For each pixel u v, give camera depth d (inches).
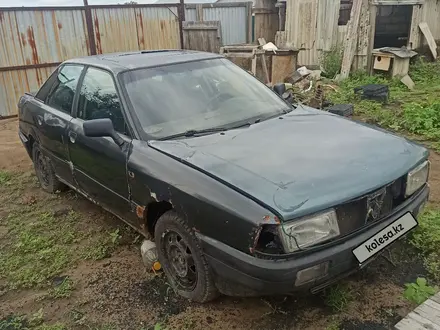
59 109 170.9
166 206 120.3
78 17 370.9
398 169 107.1
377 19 489.1
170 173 111.1
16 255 149.2
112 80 140.4
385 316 107.0
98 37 384.8
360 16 400.2
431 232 138.1
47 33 359.6
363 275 122.1
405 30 478.6
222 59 162.4
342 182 97.8
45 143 179.2
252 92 152.2
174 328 108.6
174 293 122.6
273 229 88.5
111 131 127.0
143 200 122.3
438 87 360.8
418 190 117.8
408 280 120.0
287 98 161.3
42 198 196.7
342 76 410.0
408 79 376.2
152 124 129.8
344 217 96.2
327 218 92.6
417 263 127.0
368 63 414.6
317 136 122.1
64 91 170.7
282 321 107.8
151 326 110.7
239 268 93.7
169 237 119.5
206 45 428.8
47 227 167.8
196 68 150.9
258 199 92.2
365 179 100.2
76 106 159.2
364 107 304.7
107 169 136.5
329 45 433.4
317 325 105.6
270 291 92.0
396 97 335.9
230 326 107.7
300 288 92.3
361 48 409.1
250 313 111.5
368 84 355.3
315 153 110.3
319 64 445.1
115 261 141.1
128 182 127.0
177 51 169.9
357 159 107.7
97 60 159.3
